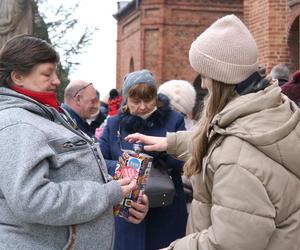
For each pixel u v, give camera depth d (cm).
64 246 278
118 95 852
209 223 295
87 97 583
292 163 266
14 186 261
